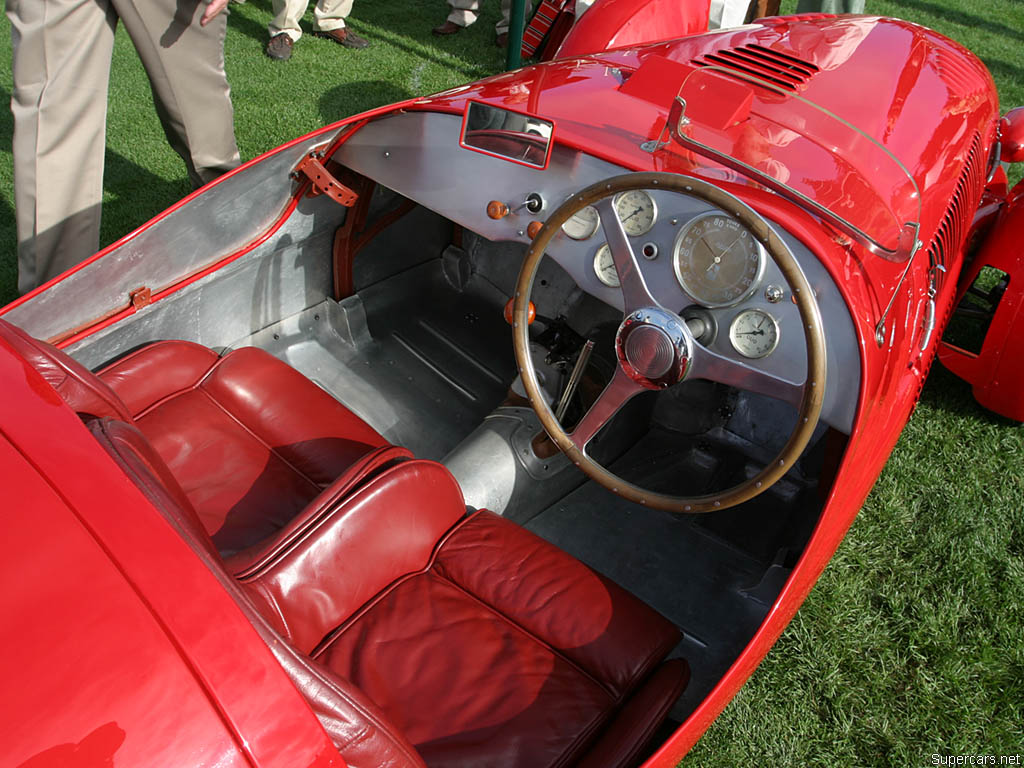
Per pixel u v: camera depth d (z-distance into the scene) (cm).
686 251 171
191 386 196
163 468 137
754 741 196
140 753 80
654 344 165
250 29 566
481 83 224
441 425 258
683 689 145
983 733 199
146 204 379
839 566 238
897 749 195
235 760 82
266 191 225
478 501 212
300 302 263
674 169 179
